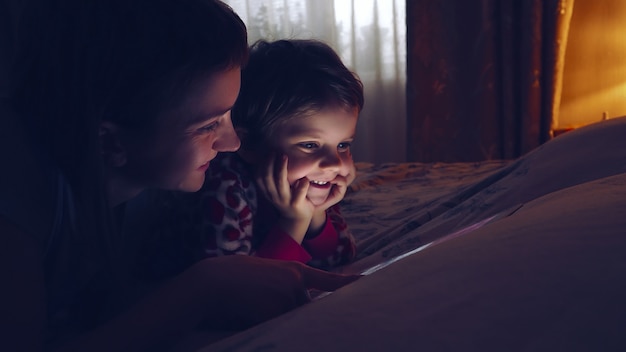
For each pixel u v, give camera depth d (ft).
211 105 1.93
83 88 1.74
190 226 2.85
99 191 1.79
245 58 2.02
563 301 0.88
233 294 1.68
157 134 1.89
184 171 2.02
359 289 1.15
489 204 3.01
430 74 9.30
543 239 1.12
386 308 1.00
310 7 10.57
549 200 1.71
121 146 1.93
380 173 5.82
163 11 1.81
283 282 1.79
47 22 1.77
